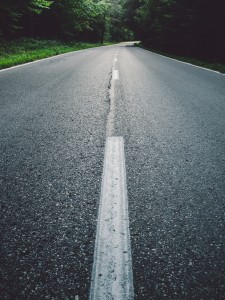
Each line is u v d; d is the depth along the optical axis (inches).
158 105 174.9
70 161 95.3
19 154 100.5
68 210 68.4
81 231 61.1
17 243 57.2
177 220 64.9
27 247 56.2
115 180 82.7
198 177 84.8
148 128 131.0
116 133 123.7
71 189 77.8
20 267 51.3
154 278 49.3
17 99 184.9
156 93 212.7
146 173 87.1
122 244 57.3
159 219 65.2
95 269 51.1
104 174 86.2
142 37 1905.8
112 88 230.2
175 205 70.7
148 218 65.6
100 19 2006.6
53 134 121.5
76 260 53.1
